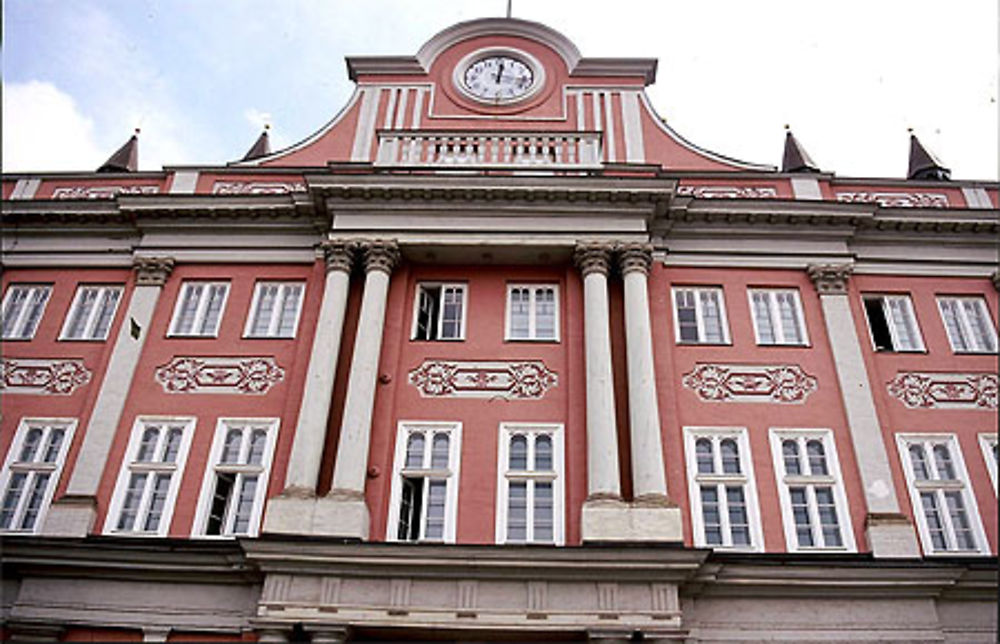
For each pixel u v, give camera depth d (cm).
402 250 1808
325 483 1538
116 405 1653
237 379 1702
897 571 1412
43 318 1816
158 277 1834
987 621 1419
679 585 1384
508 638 1351
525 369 1695
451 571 1381
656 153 2089
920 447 1634
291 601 1353
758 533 1510
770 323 1780
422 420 1631
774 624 1401
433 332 1808
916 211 1862
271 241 1891
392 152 1952
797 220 1862
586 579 1374
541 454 1598
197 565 1426
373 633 1361
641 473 1500
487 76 2233
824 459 1602
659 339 1720
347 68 2253
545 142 1966
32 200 1906
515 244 1786
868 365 1717
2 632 1399
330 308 1700
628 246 1772
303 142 2119
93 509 1529
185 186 2011
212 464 1593
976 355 1747
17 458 1625
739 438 1622
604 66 2225
